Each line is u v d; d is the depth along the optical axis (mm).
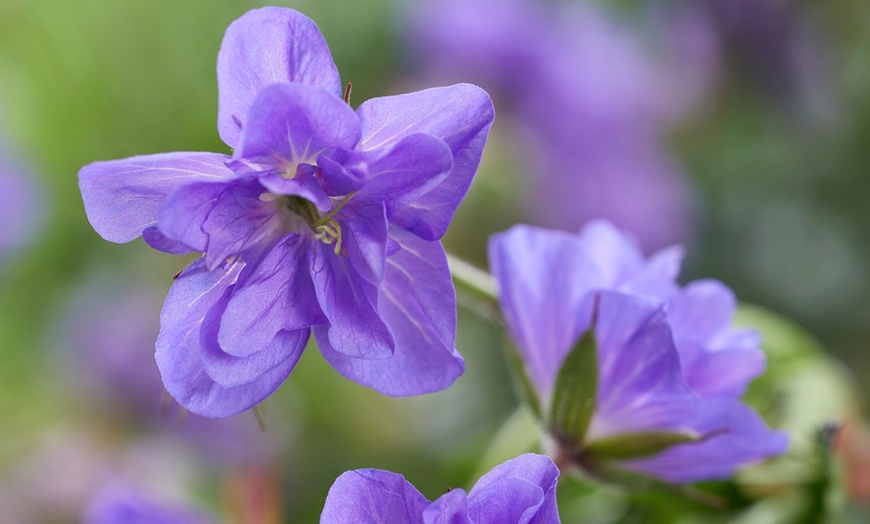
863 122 620
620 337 281
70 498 421
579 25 518
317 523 421
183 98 522
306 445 434
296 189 260
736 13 581
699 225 571
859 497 329
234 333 262
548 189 496
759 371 284
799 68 596
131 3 525
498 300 290
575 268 285
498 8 497
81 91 523
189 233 259
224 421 386
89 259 506
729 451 283
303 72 261
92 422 433
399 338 266
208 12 529
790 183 610
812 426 326
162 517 322
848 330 586
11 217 502
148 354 440
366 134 262
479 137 259
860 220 609
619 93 518
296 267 268
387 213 262
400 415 453
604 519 329
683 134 586
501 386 469
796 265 595
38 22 521
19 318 493
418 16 503
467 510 247
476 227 481
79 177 258
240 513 326
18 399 473
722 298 288
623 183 507
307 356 447
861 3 612
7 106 520
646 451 283
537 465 249
